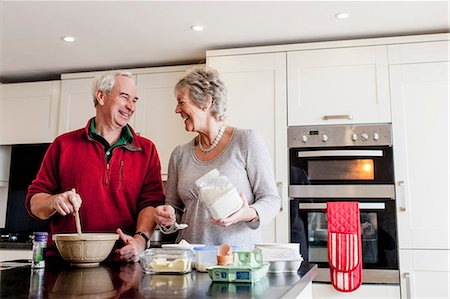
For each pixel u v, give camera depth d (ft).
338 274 7.39
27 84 10.69
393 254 7.52
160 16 7.72
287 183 8.12
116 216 4.86
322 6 7.32
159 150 9.62
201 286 2.76
